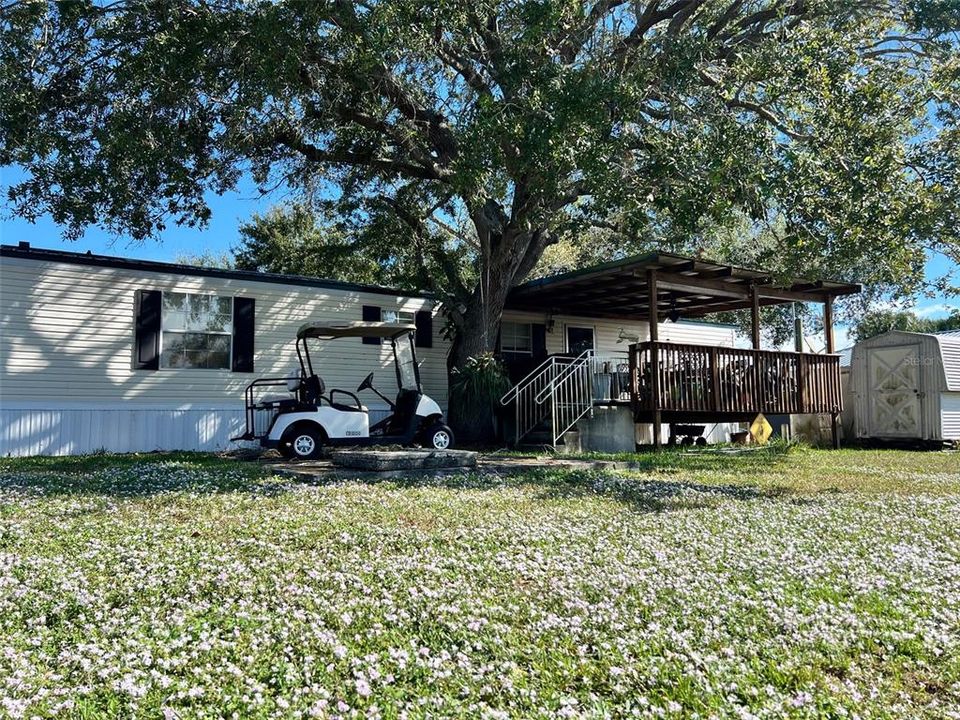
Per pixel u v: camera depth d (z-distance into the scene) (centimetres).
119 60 1237
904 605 448
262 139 1446
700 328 2241
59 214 1323
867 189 1177
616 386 1600
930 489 970
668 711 306
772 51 1280
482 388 1526
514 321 1903
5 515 644
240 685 316
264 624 389
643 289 1678
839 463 1323
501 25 1257
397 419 1338
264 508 715
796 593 469
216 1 1231
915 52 1418
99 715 287
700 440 1773
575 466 1155
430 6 1160
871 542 620
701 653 366
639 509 767
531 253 1716
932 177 1222
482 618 405
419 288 1756
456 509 734
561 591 458
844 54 1269
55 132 1235
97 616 390
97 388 1291
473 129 1205
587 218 1662
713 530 656
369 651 363
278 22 1135
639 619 412
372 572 492
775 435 1814
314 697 311
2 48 1132
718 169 1163
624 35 1379
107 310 1307
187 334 1385
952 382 1811
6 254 1215
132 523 627
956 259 1302
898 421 1872
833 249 1216
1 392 1209
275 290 1486
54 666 332
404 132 1480
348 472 1016
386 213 1856
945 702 323
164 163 1309
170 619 391
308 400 1262
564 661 355
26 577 454
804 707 311
